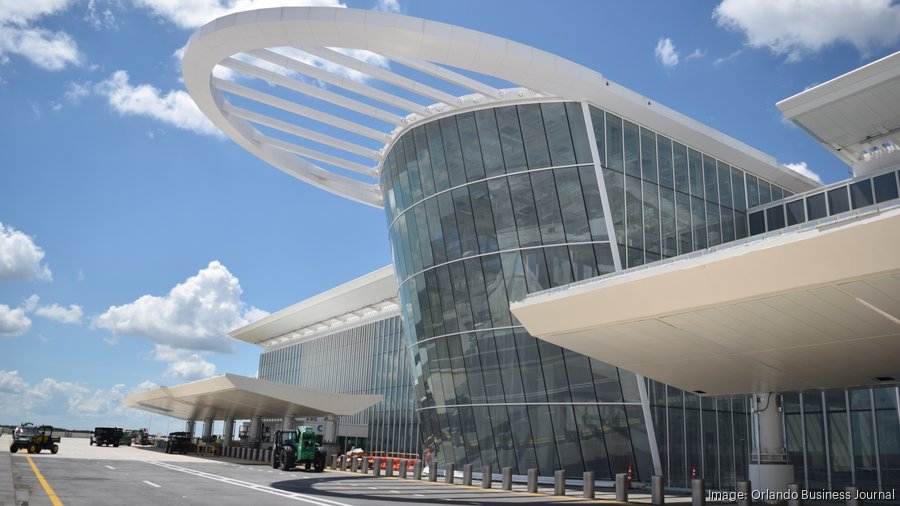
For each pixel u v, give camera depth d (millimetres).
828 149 35125
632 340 18797
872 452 31594
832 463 33031
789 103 32188
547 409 30000
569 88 29906
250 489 21562
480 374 32125
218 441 70188
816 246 13195
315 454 34219
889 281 13180
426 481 29750
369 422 63562
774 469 23422
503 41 27438
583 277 30078
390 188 38250
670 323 17031
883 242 12445
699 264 14938
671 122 32750
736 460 32500
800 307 14953
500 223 31922
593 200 30500
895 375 20016
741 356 18906
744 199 37312
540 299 18609
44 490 18656
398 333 62312
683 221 33406
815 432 34000
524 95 31719
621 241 30484
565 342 19875
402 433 58000
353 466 36438
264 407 50688
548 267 30656
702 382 22891
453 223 33406
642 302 16438
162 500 17062
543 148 31328
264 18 26375
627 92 30969
